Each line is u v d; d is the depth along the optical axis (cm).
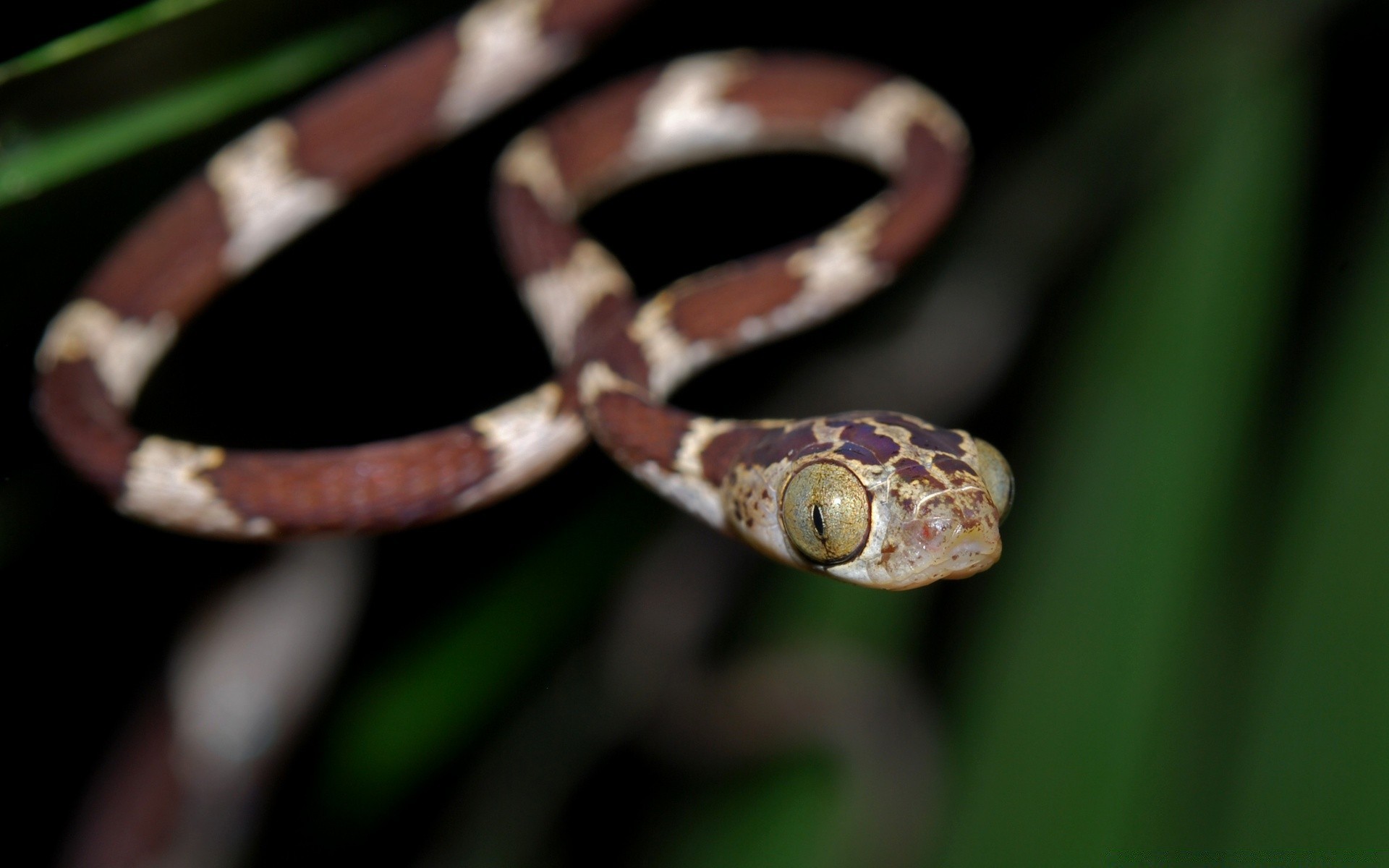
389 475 23
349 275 24
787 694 24
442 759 24
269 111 23
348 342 24
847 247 24
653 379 24
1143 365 23
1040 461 23
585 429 23
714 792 24
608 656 24
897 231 24
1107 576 23
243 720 24
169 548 24
